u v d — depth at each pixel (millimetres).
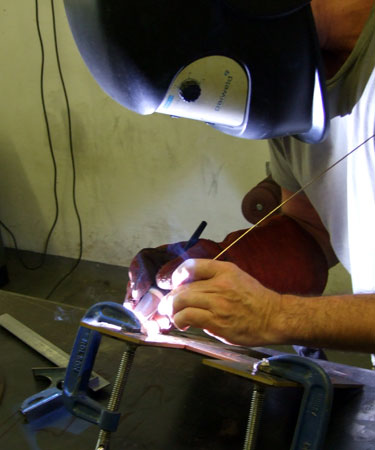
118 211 2535
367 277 894
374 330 644
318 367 528
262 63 601
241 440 642
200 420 679
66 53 2307
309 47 623
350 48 732
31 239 2816
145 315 807
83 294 2439
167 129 2250
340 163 874
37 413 667
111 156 2424
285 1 581
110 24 543
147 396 729
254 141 2105
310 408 519
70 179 2570
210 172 2254
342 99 752
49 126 2490
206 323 687
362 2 696
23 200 2734
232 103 629
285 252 952
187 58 570
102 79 606
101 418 588
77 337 665
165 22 548
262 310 681
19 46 2371
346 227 921
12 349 847
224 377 782
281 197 1097
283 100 636
